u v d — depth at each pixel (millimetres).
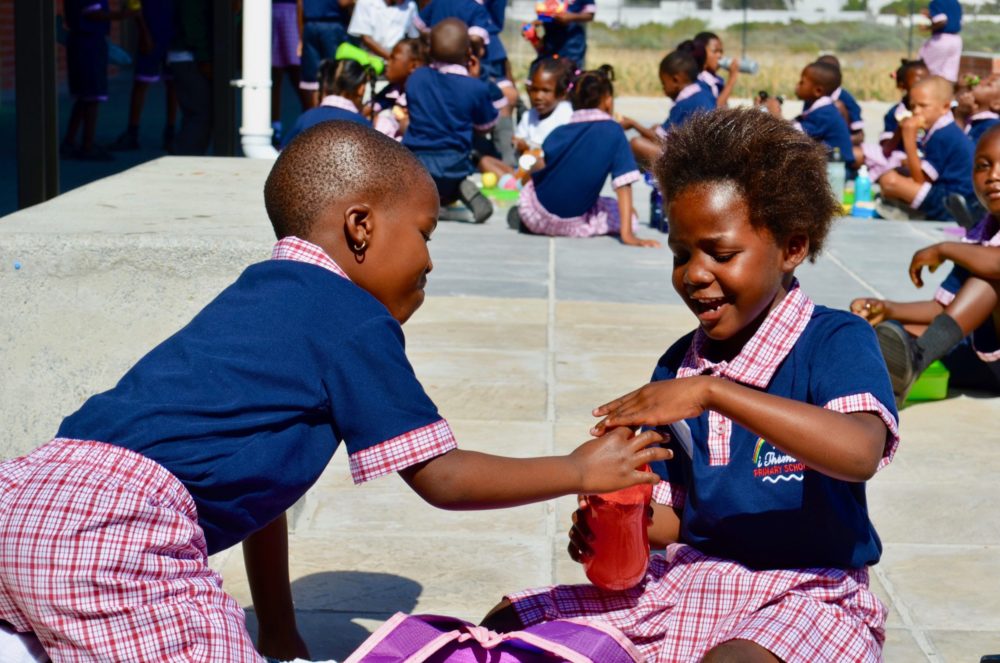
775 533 2422
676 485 2609
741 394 2238
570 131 8750
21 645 2148
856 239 9055
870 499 4125
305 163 2363
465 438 4570
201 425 2182
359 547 3650
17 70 6734
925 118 10234
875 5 26797
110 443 2170
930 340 5070
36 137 6801
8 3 17391
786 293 2436
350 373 2250
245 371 2219
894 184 10320
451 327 6211
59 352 3539
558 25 13688
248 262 3494
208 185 4496
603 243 8781
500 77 12867
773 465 2408
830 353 2361
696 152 2295
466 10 12406
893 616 3293
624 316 6562
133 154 12500
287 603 2881
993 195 5035
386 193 2365
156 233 3500
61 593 2043
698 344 2514
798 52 26703
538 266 7836
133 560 2074
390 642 2301
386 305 2432
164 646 2084
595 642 2312
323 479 4188
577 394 5172
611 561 2463
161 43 12602
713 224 2279
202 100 11117
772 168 2258
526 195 9039
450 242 8633
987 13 18984
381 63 11969
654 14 27234
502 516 3906
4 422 3568
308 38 12016
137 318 3523
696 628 2385
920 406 5281
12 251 3482
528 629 2379
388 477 4238
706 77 13164
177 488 2156
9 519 2070
